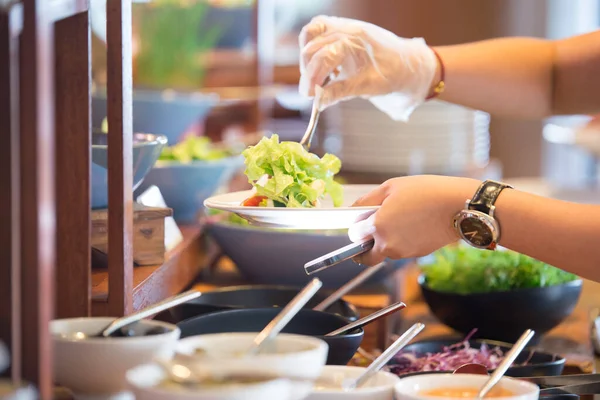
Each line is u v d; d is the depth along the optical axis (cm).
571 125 553
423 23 662
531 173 666
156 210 191
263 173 181
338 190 187
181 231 233
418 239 173
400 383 139
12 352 121
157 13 388
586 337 213
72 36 154
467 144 403
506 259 212
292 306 139
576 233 167
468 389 142
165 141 196
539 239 168
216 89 412
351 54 222
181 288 211
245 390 119
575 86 243
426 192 172
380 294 221
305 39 226
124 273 160
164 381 126
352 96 226
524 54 245
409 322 224
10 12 121
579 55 242
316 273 222
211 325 166
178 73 389
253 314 169
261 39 432
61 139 156
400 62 228
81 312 158
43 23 123
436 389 142
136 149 186
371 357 189
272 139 182
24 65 122
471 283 208
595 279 168
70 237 157
